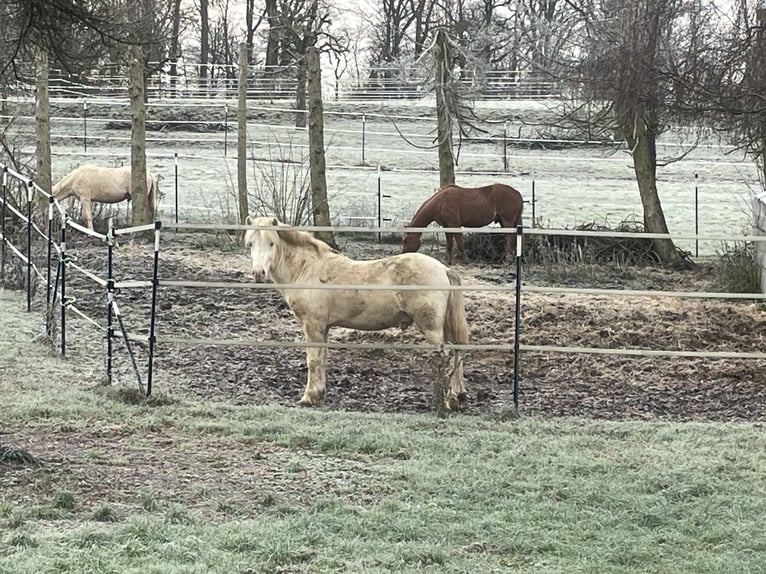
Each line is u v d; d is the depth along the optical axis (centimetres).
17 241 1905
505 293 1828
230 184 3494
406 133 4819
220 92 5684
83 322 1478
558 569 598
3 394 1052
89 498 700
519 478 800
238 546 614
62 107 4850
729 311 1700
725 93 1747
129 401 1048
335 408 1092
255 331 1497
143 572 560
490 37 2903
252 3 6100
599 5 2475
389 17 6022
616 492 761
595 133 2548
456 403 1095
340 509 698
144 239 2392
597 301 1772
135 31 1353
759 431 988
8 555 579
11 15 1253
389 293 1076
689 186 3862
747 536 668
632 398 1182
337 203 3269
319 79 2377
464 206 2286
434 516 695
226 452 864
